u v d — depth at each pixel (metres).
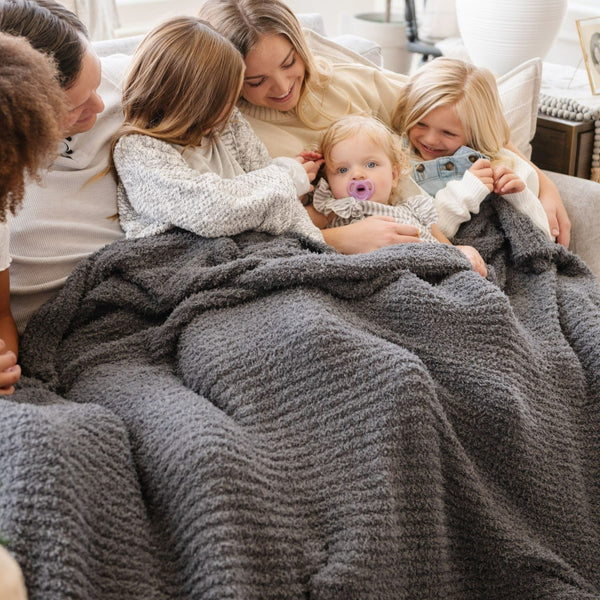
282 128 1.58
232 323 1.06
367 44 1.89
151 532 0.83
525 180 1.56
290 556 0.83
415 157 1.66
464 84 1.58
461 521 0.99
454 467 0.98
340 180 1.47
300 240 1.27
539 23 1.92
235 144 1.44
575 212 1.62
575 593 0.96
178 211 1.21
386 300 1.12
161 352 1.07
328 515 0.89
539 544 1.01
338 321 1.03
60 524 0.72
